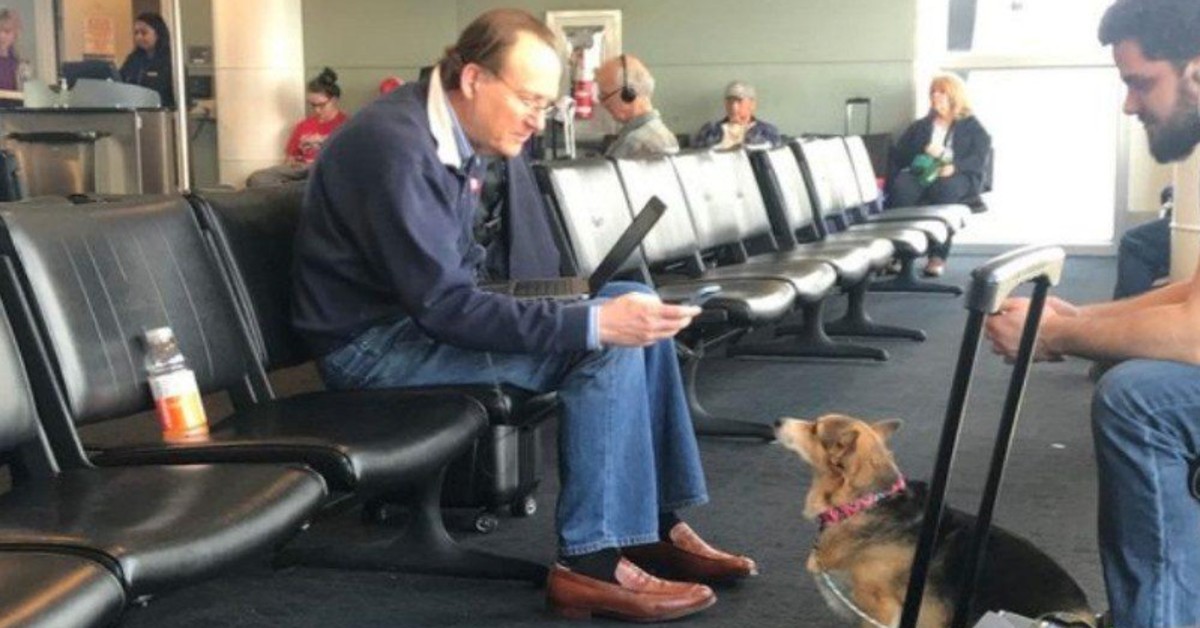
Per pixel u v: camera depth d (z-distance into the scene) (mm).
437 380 2758
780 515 3508
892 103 9906
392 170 2670
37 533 1755
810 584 2986
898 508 2369
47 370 2248
